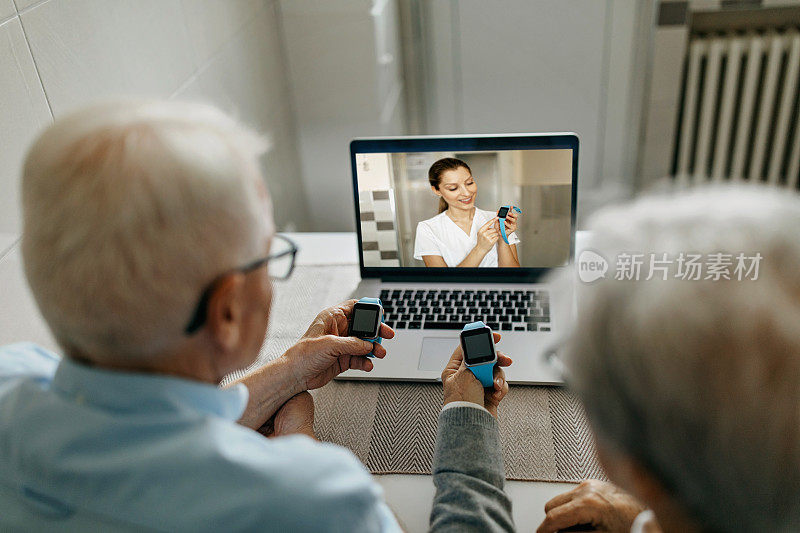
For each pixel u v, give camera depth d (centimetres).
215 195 42
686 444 33
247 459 44
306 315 105
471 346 76
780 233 32
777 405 31
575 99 251
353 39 201
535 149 103
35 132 94
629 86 242
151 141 41
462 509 60
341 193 229
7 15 87
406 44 250
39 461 45
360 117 215
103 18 110
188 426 45
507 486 74
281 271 118
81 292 41
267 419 82
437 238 109
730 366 31
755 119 237
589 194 263
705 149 236
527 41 243
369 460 79
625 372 35
